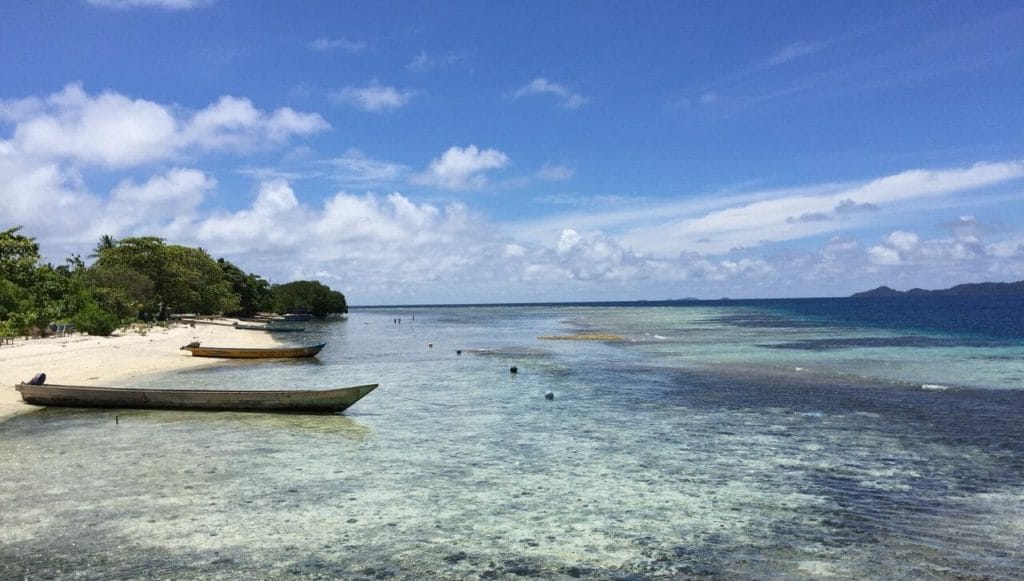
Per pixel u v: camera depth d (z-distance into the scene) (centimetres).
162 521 1062
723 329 7375
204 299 9719
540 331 7625
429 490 1238
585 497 1193
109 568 879
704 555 925
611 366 3450
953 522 1050
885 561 900
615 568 882
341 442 1648
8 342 4184
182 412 2050
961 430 1744
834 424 1841
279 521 1065
